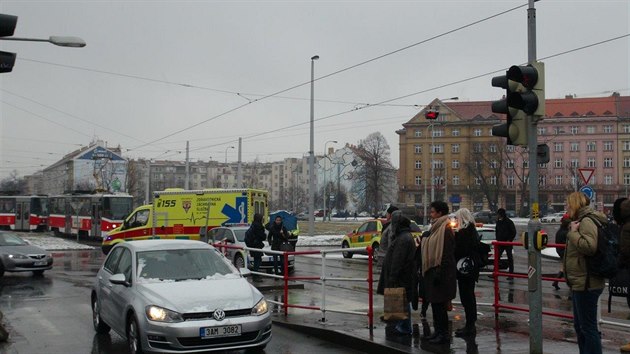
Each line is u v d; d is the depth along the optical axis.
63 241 40.22
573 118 102.25
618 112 100.81
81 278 19.70
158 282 9.11
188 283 9.06
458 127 105.31
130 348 8.85
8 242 20.92
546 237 7.70
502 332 9.48
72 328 11.20
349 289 16.02
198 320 8.25
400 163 111.69
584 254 6.75
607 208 96.88
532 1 8.20
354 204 122.81
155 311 8.32
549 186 101.06
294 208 142.25
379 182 96.75
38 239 41.53
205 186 179.88
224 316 8.37
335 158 122.50
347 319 11.08
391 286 9.20
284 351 9.12
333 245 36.00
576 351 8.02
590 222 6.75
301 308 11.49
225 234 21.16
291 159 178.88
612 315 11.73
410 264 9.28
